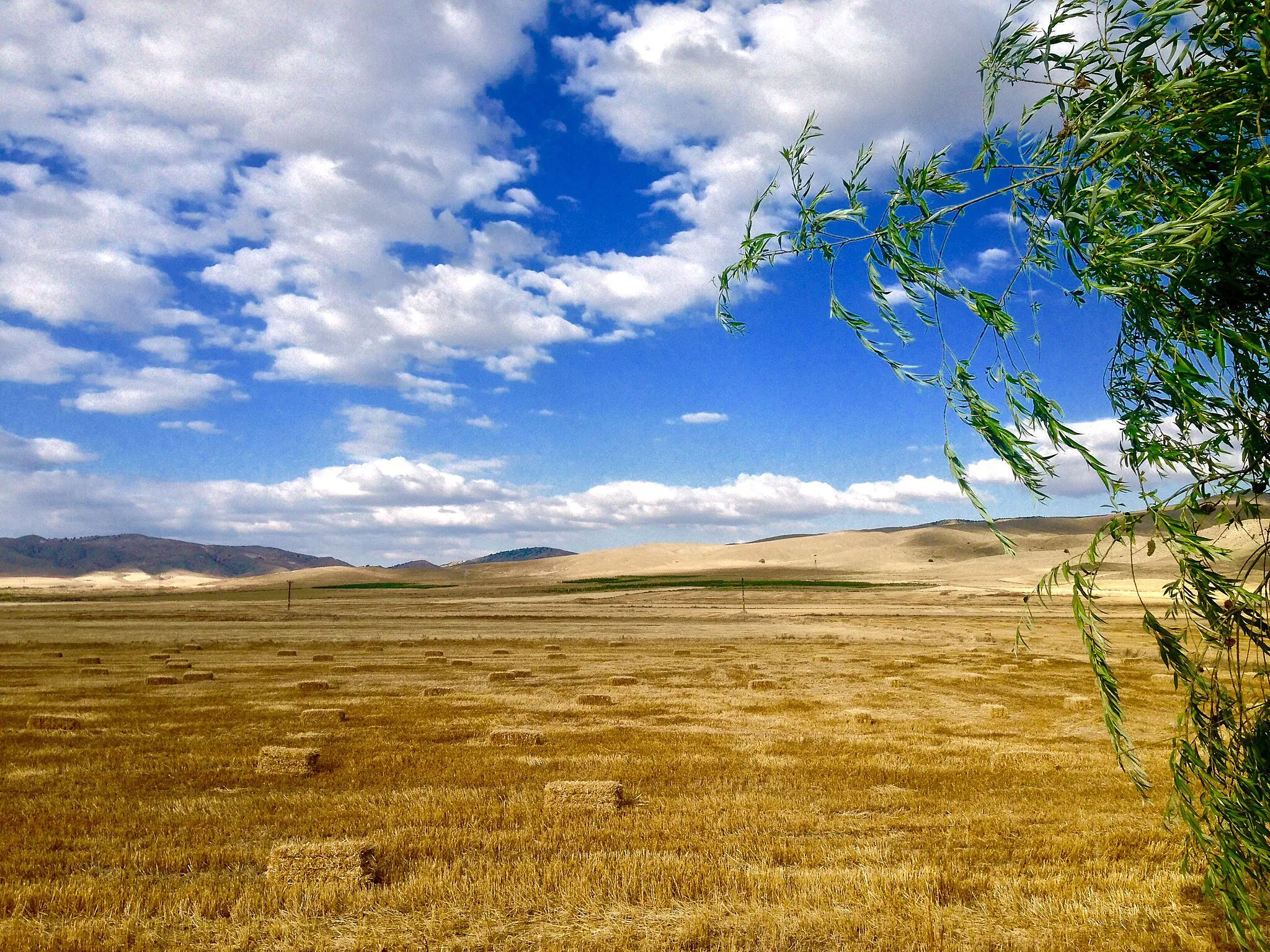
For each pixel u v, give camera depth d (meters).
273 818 12.51
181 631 61.16
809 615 83.19
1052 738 20.17
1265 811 6.38
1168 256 5.59
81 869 10.27
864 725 22.00
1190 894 9.27
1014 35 6.23
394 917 8.74
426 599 127.00
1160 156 5.96
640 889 9.40
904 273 6.02
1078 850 11.05
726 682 31.91
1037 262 6.13
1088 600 6.52
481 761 16.94
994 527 5.73
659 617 81.81
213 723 21.64
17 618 75.50
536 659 42.00
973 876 9.91
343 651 46.09
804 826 12.22
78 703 25.08
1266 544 6.14
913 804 13.65
